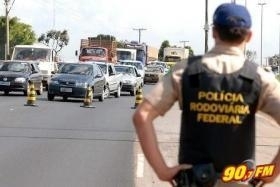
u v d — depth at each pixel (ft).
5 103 109.19
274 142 60.44
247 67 14.67
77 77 120.98
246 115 14.60
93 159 49.34
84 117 86.63
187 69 14.67
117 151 54.13
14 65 139.54
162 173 14.37
